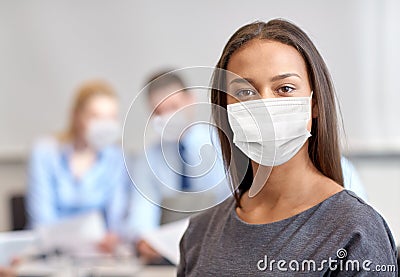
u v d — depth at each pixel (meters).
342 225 0.68
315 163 0.77
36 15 2.99
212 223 0.85
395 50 2.80
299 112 0.70
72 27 2.98
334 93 0.75
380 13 2.80
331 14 2.82
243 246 0.75
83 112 2.38
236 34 0.74
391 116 2.82
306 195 0.74
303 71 0.72
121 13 2.96
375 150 2.82
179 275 0.88
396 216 2.81
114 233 2.05
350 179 0.84
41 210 2.42
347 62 2.83
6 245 1.76
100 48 2.97
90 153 2.42
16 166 3.01
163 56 2.95
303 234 0.71
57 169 2.44
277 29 0.72
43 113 3.00
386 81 2.81
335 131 0.75
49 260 1.91
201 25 2.91
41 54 3.00
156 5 2.93
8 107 3.01
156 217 2.16
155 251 1.91
